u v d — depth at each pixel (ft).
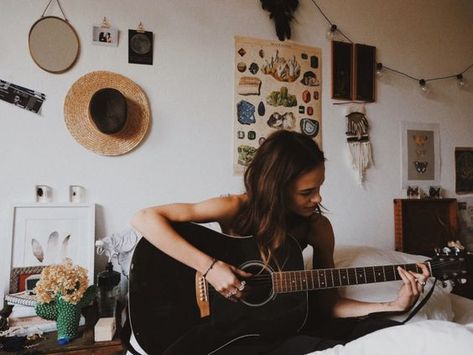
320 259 4.20
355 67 6.30
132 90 5.10
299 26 6.01
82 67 4.91
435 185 6.96
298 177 3.38
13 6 4.65
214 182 5.52
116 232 5.05
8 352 3.46
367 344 2.41
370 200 6.46
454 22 7.20
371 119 6.50
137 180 5.16
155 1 5.22
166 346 3.33
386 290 4.22
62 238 4.74
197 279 3.47
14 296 4.20
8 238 4.55
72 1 4.87
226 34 5.58
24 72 4.70
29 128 4.73
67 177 4.87
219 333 3.40
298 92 5.97
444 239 6.69
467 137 7.29
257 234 3.57
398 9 6.73
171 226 3.46
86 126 4.91
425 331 2.31
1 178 4.63
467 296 5.47
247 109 5.68
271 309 3.51
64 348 3.57
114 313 4.25
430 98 6.98
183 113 5.37
